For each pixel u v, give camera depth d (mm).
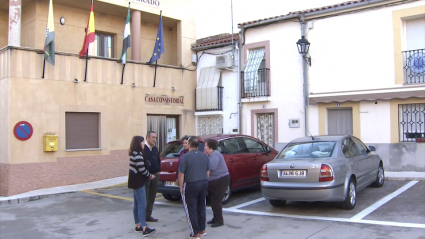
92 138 13445
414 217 7160
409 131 11836
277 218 7660
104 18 15469
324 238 6195
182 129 16109
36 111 12031
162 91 15430
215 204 7227
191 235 6488
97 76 13500
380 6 12109
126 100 14266
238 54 15344
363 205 8320
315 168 7492
